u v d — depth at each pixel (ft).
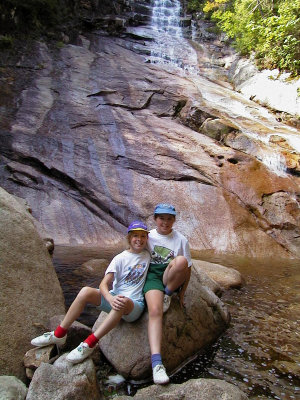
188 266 9.97
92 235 25.79
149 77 46.91
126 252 10.14
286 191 30.12
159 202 28.45
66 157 30.53
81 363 8.59
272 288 17.61
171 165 31.37
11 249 11.03
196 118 39.65
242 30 55.62
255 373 10.05
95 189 28.53
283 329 12.85
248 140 34.55
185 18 70.03
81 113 36.19
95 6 61.00
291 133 38.83
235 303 15.23
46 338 9.30
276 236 27.37
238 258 24.44
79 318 12.55
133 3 68.74
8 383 7.79
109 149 32.12
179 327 10.50
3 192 12.66
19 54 45.19
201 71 56.90
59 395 7.74
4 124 32.58
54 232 25.14
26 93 37.86
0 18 46.11
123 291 9.80
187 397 7.89
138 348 9.59
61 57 47.26
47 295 11.21
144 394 8.18
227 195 29.48
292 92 44.68
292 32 47.34
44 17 52.54
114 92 41.24
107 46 55.11
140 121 37.19
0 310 9.64
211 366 10.39
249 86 50.34
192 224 27.45
